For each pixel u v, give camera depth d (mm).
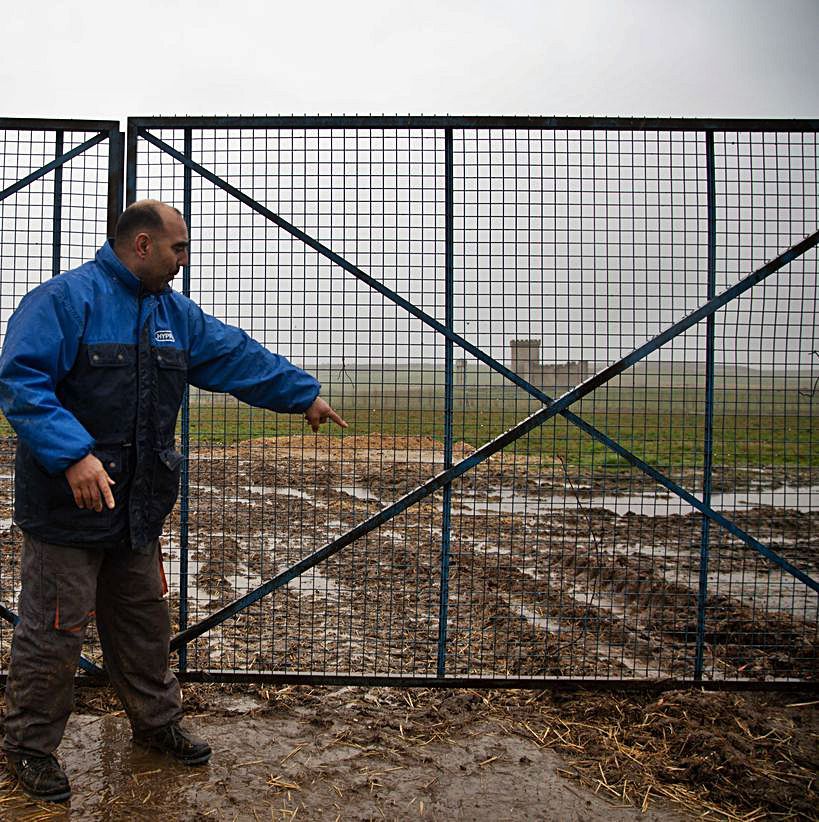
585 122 4223
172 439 3496
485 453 4246
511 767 3625
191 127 4203
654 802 3396
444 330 4227
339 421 3850
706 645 5168
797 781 3562
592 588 6645
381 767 3602
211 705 4160
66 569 3232
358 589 6402
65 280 3199
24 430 2963
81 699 4180
